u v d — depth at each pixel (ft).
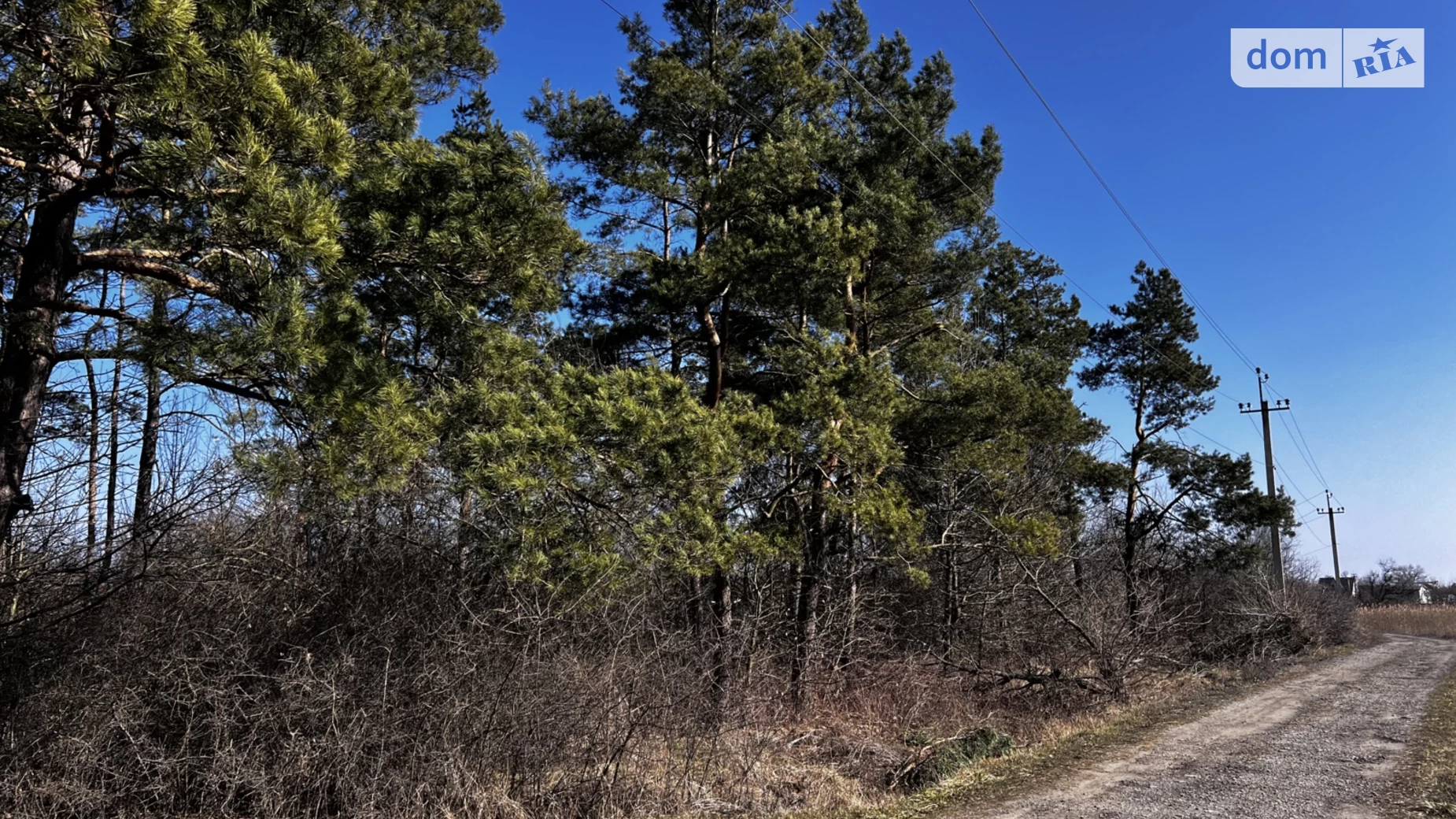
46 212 23.77
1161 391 98.73
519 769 27.48
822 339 42.55
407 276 26.35
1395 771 30.40
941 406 51.11
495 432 25.43
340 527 33.22
